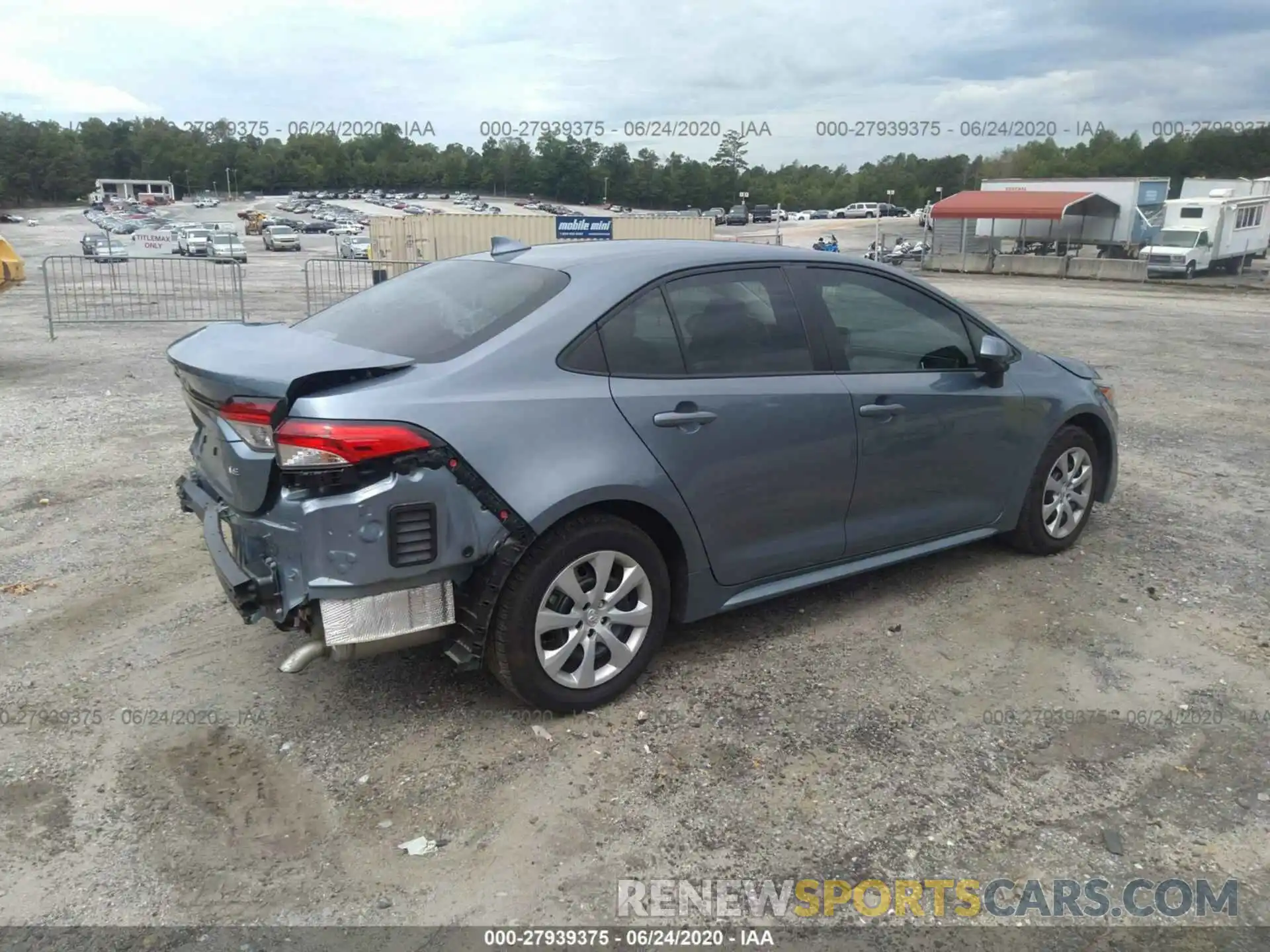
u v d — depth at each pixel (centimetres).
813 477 400
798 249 421
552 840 288
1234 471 722
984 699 371
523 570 329
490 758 328
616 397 345
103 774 317
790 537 402
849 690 377
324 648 312
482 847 284
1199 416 954
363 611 308
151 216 9775
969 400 452
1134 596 470
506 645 332
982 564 511
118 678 380
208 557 507
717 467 369
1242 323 2038
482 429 315
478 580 327
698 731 346
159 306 1964
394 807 302
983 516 480
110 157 13900
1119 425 900
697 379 369
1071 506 526
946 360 458
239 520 318
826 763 328
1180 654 411
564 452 329
